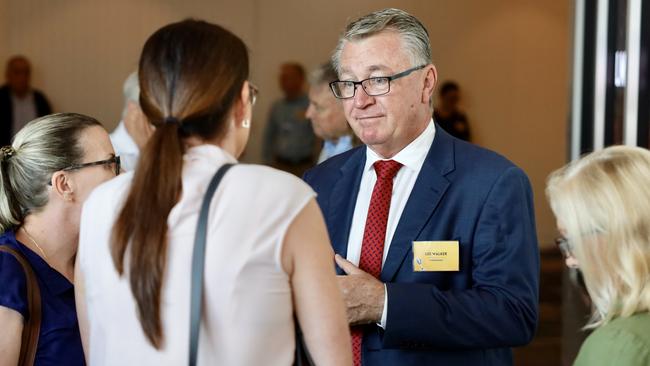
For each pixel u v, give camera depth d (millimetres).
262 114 10820
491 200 2609
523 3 10969
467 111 11000
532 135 11078
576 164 2201
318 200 2957
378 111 2654
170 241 1809
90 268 1909
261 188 1847
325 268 1898
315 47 10938
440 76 10953
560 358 7051
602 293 2064
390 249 2684
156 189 1791
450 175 2701
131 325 1843
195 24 1911
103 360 1888
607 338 1962
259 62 10844
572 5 4855
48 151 2557
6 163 2576
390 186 2768
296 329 1941
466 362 2658
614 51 4434
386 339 2543
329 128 4770
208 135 1887
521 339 2570
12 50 10641
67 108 10734
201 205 1817
